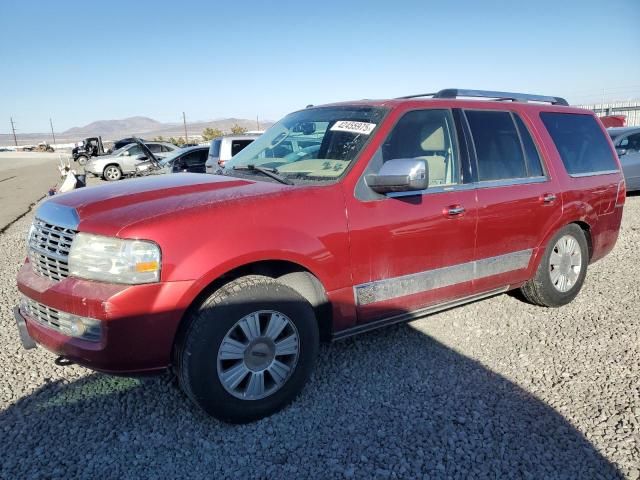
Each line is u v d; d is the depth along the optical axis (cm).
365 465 268
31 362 390
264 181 352
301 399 332
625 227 869
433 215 367
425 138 379
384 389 344
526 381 353
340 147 363
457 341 418
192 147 1514
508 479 257
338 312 334
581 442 285
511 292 541
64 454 278
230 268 284
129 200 305
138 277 265
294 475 261
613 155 529
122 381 359
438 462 270
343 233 326
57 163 4488
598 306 494
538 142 452
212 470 265
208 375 283
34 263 314
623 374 360
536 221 438
